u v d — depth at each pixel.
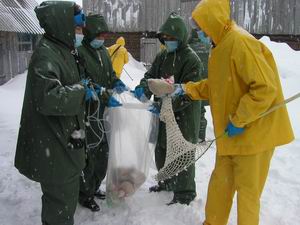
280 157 5.30
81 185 3.76
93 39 3.70
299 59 11.28
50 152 2.87
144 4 16.61
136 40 16.94
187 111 3.79
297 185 4.46
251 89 2.79
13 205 3.92
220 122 3.05
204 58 5.05
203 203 3.98
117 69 6.91
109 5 16.77
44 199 3.07
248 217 3.08
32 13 11.96
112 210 3.82
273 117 2.97
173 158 3.41
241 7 16.52
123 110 3.69
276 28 16.64
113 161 3.72
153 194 4.17
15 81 11.48
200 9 2.96
